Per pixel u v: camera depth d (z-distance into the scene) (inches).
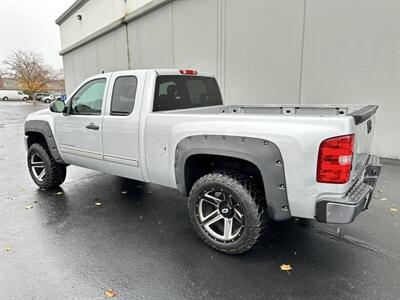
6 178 206.5
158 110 128.0
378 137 231.9
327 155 82.3
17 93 1894.7
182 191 113.7
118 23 529.7
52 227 128.7
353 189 91.0
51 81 2096.5
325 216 85.8
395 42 211.5
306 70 262.2
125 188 180.7
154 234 122.0
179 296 85.0
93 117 141.9
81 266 99.8
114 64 595.5
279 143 87.6
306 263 100.3
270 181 90.6
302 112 157.8
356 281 90.6
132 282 91.3
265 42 289.6
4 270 97.7
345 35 234.5
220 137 98.3
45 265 100.3
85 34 717.9
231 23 319.0
